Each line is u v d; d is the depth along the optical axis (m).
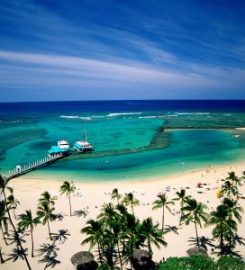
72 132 170.62
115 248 46.22
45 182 82.56
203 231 52.06
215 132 161.62
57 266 43.56
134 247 42.78
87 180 83.88
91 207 63.47
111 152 117.25
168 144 130.75
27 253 46.97
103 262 41.28
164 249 46.62
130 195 54.00
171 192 71.62
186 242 48.62
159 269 32.19
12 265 44.00
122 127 185.38
